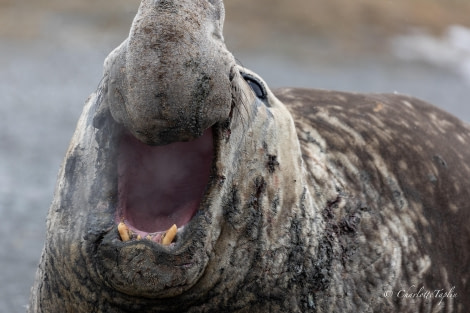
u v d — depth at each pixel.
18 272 28.27
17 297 26.39
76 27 70.25
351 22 84.56
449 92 70.31
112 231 14.23
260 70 68.44
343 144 19.31
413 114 22.30
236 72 14.81
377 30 84.31
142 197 14.52
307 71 70.75
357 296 17.45
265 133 15.78
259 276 15.70
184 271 14.27
